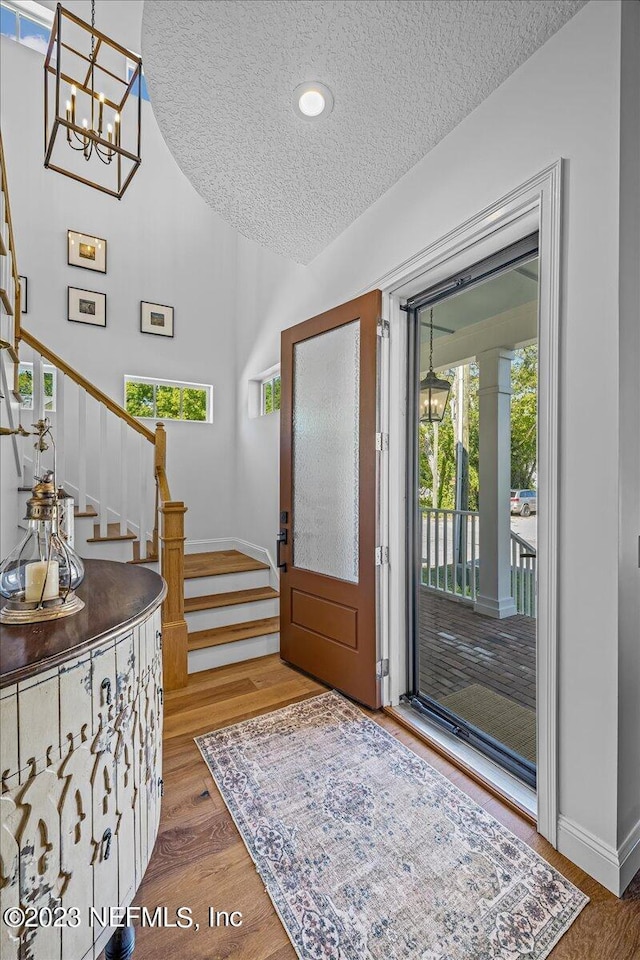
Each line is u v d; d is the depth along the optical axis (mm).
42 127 3734
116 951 1048
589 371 1323
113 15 3734
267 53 1543
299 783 1725
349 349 2451
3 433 1522
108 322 4012
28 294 3637
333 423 2559
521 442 3488
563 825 1381
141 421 4211
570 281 1375
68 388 3762
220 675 2711
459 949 1103
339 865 1350
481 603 3680
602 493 1291
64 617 945
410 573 2381
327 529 2588
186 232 4473
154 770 1143
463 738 1978
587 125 1330
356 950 1104
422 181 1993
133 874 997
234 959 1088
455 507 4133
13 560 960
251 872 1328
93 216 3963
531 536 3473
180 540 2582
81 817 820
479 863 1353
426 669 2760
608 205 1278
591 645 1316
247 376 4375
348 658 2396
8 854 684
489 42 1470
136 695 1007
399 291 2260
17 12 3701
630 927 1154
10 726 684
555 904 1215
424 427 4309
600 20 1298
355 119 1796
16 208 3604
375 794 1661
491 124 1652
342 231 2576
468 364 3988
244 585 3582
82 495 2867
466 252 1827
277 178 2154
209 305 4594
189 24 1447
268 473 3924
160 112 1801
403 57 1539
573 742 1359
